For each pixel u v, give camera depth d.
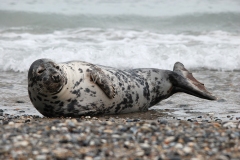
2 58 49.59
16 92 38.62
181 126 24.88
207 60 49.38
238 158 19.00
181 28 63.91
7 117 29.12
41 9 69.31
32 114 31.70
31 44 55.00
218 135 22.48
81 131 22.92
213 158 19.06
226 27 64.19
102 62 49.50
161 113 32.12
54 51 51.25
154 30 62.75
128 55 50.66
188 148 20.17
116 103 30.67
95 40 57.25
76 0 77.12
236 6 73.44
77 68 29.62
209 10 69.50
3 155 19.14
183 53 51.00
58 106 28.78
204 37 59.25
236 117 30.36
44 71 27.47
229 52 50.84
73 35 59.78
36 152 19.47
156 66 49.03
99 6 73.06
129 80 31.70
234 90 38.97
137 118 30.20
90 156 19.12
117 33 60.81
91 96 29.38
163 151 19.84
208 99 33.28
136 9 71.38
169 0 77.50
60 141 20.92
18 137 21.58
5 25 63.19
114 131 23.11
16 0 76.56
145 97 32.66
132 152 19.75
